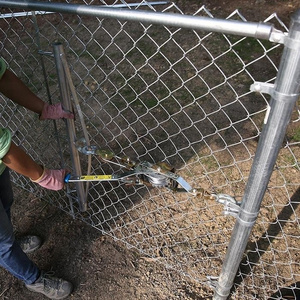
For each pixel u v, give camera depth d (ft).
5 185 6.77
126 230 8.24
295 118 10.25
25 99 5.96
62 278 7.50
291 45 3.37
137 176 5.57
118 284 7.38
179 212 8.45
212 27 3.78
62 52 5.56
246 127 10.44
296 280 7.01
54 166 9.86
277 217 8.01
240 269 7.25
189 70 12.93
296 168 9.04
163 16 4.01
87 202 8.83
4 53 14.78
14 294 7.40
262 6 16.15
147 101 11.82
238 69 12.66
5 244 6.13
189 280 7.26
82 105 11.98
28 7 4.93
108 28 16.02
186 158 9.78
